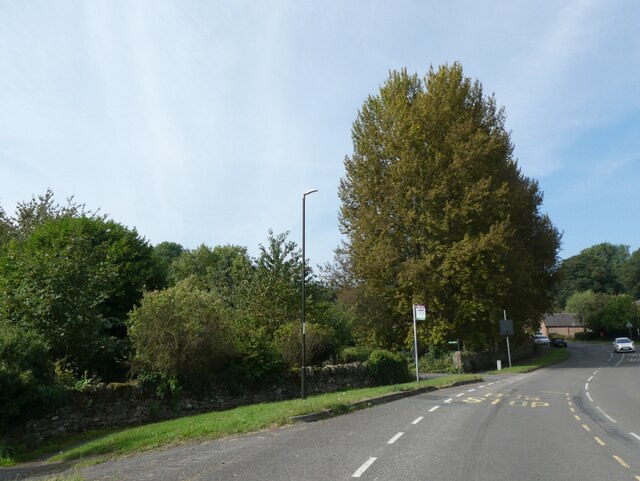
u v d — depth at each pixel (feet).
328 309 111.45
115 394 53.62
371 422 41.81
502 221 119.14
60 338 56.13
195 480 23.91
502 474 25.30
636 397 64.18
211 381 62.90
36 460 40.60
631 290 412.98
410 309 121.80
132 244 103.14
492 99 139.03
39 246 87.04
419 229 123.85
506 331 127.75
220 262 172.04
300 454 29.30
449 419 43.65
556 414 47.98
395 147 127.44
